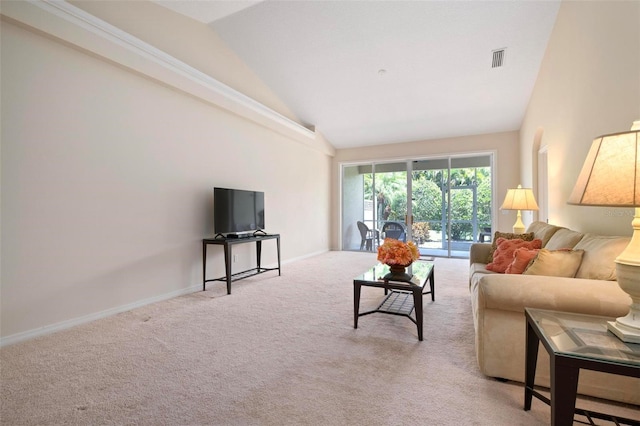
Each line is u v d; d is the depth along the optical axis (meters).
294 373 1.82
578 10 2.62
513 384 1.69
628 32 1.83
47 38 2.46
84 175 2.71
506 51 3.87
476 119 5.59
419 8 3.36
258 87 4.86
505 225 5.86
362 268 5.11
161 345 2.22
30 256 2.37
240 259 4.56
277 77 4.82
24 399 1.58
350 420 1.40
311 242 6.52
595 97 2.29
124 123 3.03
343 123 6.17
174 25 3.54
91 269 2.75
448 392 1.62
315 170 6.70
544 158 4.55
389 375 1.79
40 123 2.43
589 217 2.46
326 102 5.45
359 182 7.30
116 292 2.94
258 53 4.34
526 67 4.11
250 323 2.65
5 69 2.25
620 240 1.68
